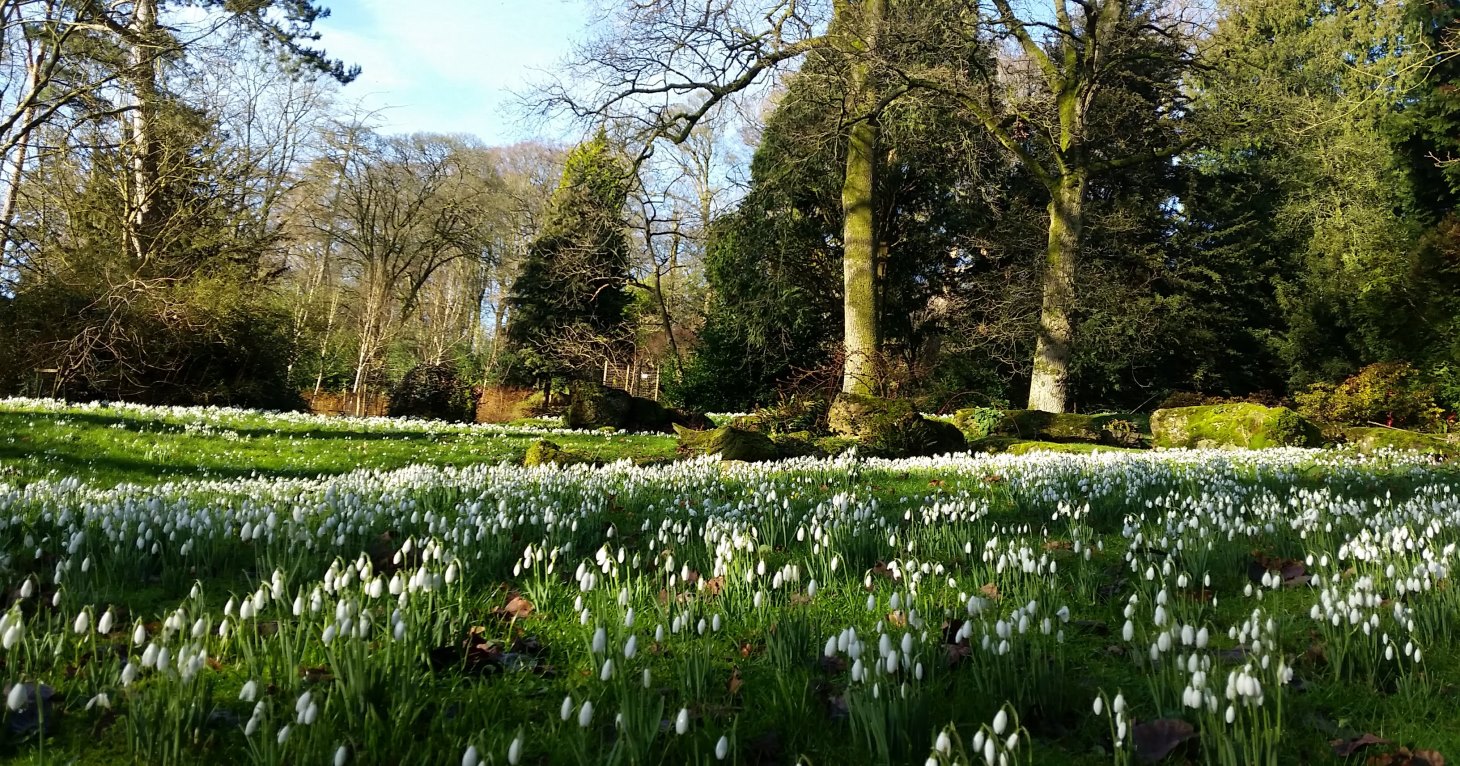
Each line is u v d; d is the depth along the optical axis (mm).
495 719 3279
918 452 17953
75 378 23312
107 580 5031
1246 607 4867
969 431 21656
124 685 3082
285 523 6062
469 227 43062
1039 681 3436
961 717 3371
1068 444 18156
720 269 34344
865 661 3320
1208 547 5527
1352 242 30141
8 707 2809
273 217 37969
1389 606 4359
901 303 34125
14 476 12117
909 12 21906
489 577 5363
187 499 7906
